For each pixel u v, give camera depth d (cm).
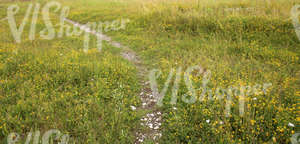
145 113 482
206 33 974
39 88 541
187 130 404
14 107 456
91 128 408
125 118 450
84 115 439
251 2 1164
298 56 701
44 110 454
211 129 393
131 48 929
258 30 892
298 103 419
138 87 594
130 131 423
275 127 389
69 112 449
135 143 395
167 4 1333
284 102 456
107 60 748
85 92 542
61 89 548
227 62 685
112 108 481
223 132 386
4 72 616
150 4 1438
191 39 951
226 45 825
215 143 372
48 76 595
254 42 815
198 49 834
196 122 426
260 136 375
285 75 579
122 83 590
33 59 714
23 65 656
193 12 1132
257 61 691
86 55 790
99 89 551
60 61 704
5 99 484
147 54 844
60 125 417
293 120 380
